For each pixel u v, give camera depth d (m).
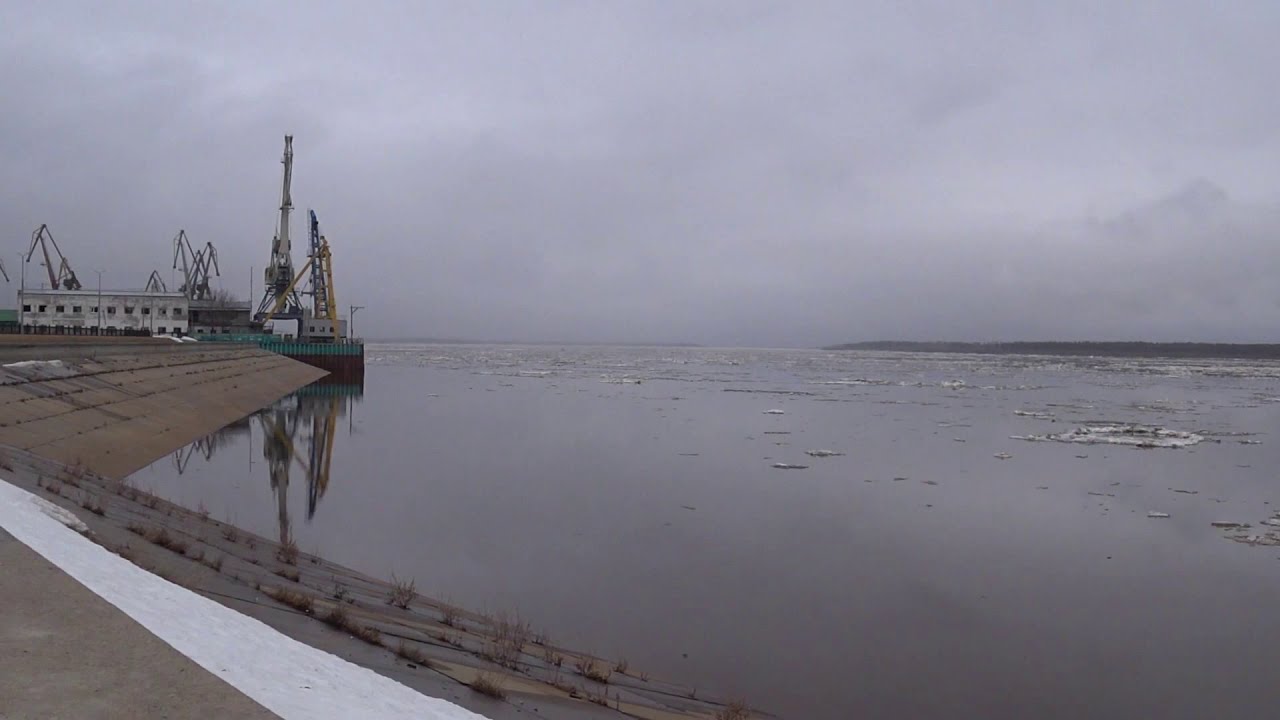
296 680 7.25
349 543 23.12
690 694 13.89
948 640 17.34
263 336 102.44
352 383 101.06
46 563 8.95
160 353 57.97
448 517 27.00
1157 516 29.20
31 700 5.80
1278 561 23.61
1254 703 14.68
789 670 15.47
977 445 47.56
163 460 34.31
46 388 34.19
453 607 17.17
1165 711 14.30
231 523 24.19
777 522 27.41
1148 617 18.91
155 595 9.02
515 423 56.97
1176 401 86.69
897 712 13.93
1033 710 14.17
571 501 30.17
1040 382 126.00
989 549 24.52
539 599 18.97
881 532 26.30
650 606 18.77
